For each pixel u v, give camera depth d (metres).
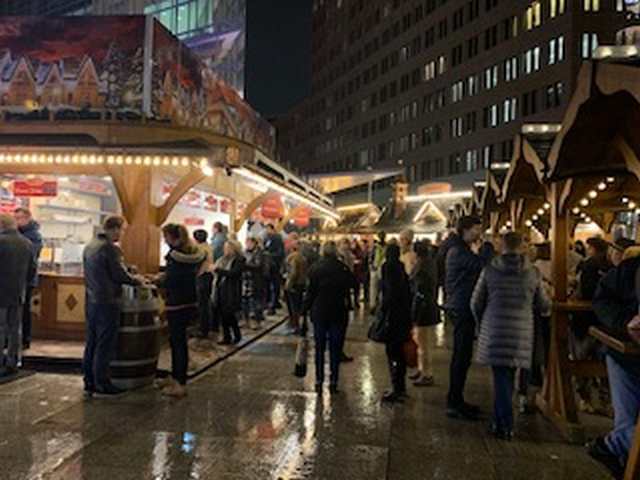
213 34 49.25
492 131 58.16
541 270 9.29
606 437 5.17
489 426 6.91
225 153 10.24
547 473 5.72
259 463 5.75
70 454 5.86
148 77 13.23
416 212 32.84
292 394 8.38
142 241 11.42
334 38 94.19
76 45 13.43
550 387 7.59
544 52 52.12
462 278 7.49
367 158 83.00
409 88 72.62
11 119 11.84
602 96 5.77
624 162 7.17
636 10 47.88
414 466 5.82
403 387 8.20
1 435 6.37
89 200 14.40
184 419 7.07
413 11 71.81
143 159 10.31
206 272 12.12
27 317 10.12
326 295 8.61
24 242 8.71
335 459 5.93
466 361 7.46
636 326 4.34
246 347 12.16
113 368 8.38
